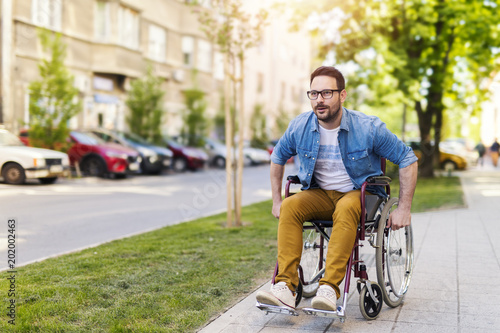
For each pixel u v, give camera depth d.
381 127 4.11
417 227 8.51
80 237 7.80
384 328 3.81
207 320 4.03
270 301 3.79
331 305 3.66
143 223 9.26
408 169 4.15
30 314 3.96
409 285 5.02
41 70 17.02
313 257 4.64
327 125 4.12
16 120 18.34
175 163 22.84
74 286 4.77
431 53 18.89
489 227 8.48
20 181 14.02
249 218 9.87
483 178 20.64
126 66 23.77
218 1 8.68
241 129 8.87
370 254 6.00
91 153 17.77
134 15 25.55
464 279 5.23
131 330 3.70
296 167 23.94
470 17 18.08
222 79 32.59
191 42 30.11
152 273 5.38
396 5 18.02
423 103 21.28
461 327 3.82
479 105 21.33
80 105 17.48
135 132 22.44
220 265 5.82
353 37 17.25
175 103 28.92
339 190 4.22
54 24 20.50
